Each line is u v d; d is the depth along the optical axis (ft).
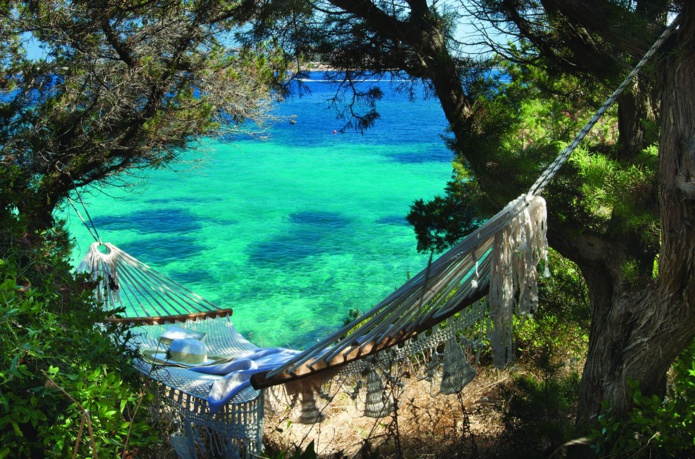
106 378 8.35
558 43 15.93
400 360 13.39
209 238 62.95
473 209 21.99
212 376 16.20
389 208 77.10
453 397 18.19
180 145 29.86
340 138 143.02
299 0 15.74
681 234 10.63
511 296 11.48
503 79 18.15
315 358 13.29
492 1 15.70
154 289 20.49
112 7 23.88
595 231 13.94
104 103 27.02
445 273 11.73
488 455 14.40
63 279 10.97
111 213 72.43
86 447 7.95
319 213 74.74
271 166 108.88
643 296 12.28
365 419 18.16
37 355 7.79
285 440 16.94
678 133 10.58
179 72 28.30
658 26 12.51
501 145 15.24
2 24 24.66
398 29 16.10
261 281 49.65
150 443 9.48
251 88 29.12
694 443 10.30
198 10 24.41
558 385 14.93
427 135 146.61
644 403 10.85
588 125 11.52
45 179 25.68
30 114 25.11
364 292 46.91
